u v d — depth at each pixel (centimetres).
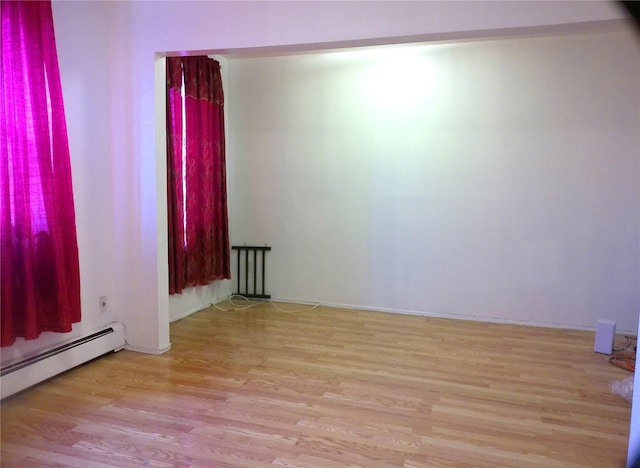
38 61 239
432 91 412
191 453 198
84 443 205
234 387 266
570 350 337
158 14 294
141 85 302
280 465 190
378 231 440
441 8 243
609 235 378
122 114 307
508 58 390
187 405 242
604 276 382
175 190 372
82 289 293
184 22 289
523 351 334
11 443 204
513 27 233
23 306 238
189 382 272
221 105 447
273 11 272
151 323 316
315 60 443
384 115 428
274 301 477
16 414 230
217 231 450
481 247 411
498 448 206
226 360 308
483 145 402
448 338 363
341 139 443
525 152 392
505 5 233
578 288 389
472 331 383
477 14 238
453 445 208
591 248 383
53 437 210
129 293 318
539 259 396
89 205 296
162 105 308
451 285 422
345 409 241
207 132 423
